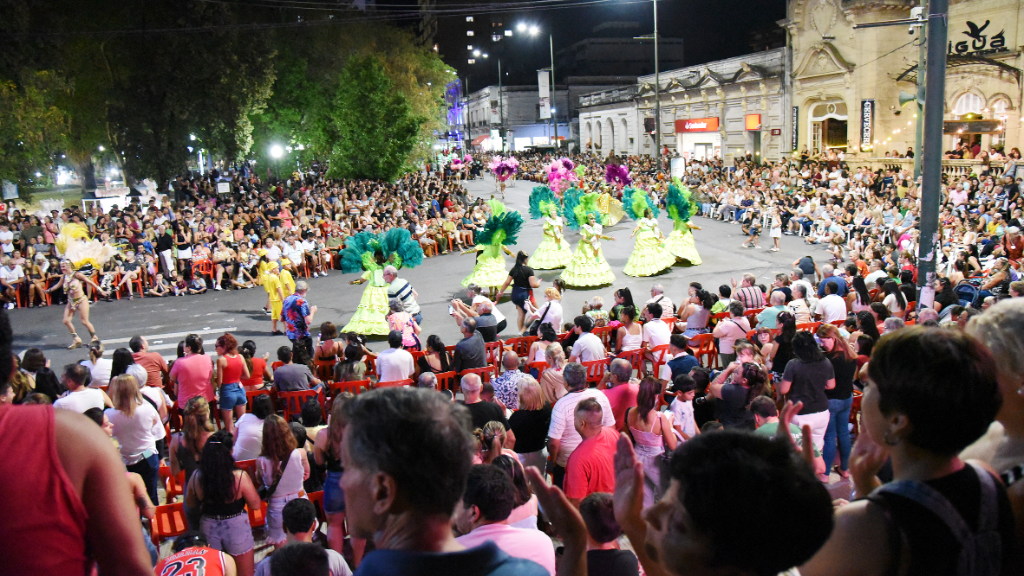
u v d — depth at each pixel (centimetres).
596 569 364
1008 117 2627
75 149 3159
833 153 3275
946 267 1568
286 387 896
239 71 3017
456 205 2912
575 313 1591
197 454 639
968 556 160
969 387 164
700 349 1065
